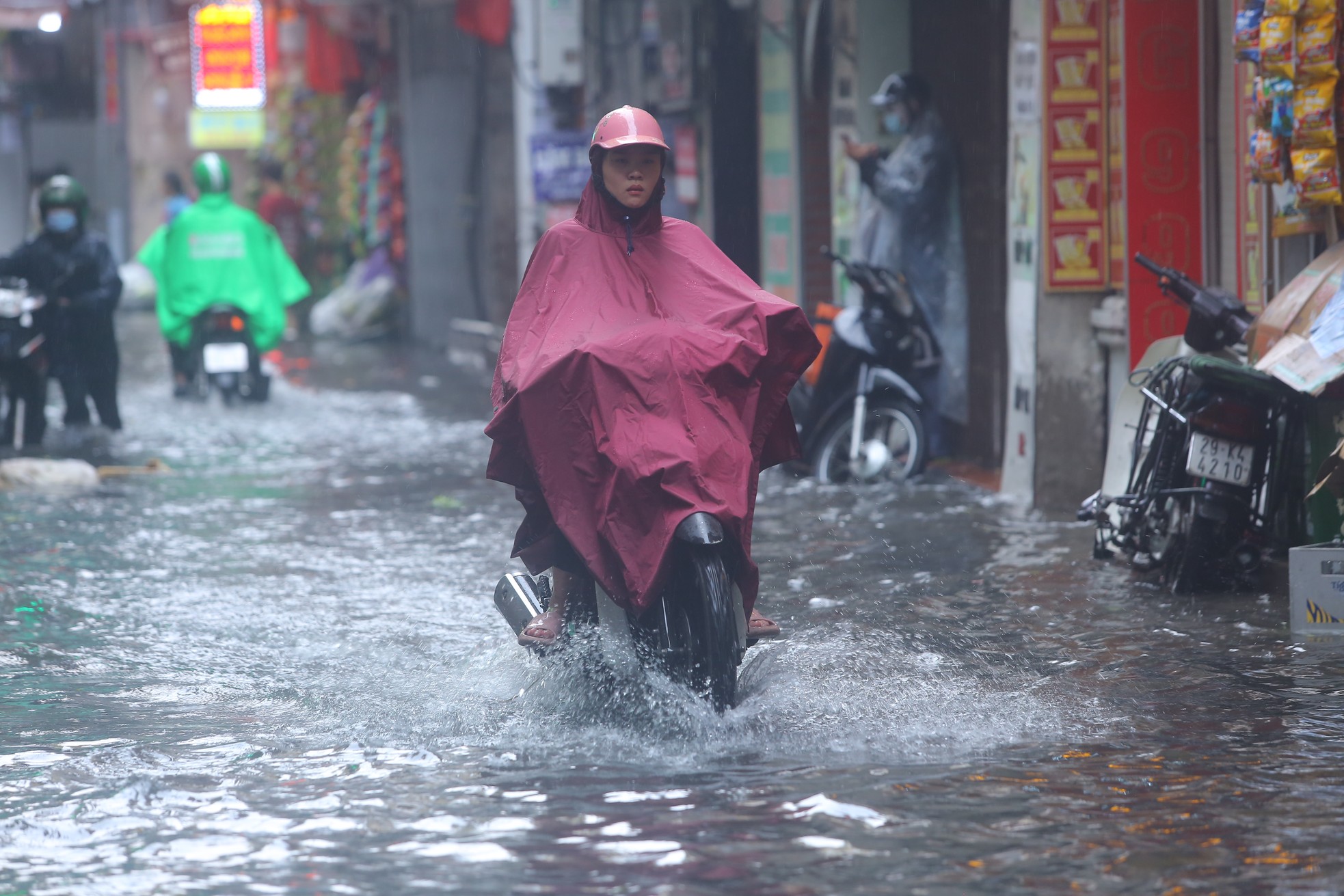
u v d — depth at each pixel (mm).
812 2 39188
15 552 26000
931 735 15078
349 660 18812
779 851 12148
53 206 40188
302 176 88062
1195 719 15516
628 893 11422
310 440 40438
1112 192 27922
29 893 11617
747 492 15031
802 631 19641
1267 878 11531
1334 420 20922
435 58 68188
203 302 47500
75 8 119250
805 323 15859
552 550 15875
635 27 51500
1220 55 25812
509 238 60312
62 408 48031
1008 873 11656
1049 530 26219
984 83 33344
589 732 15367
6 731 15953
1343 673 17141
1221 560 21109
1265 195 23672
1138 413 24188
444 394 51156
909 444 32062
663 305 15789
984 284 33781
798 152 41000
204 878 11859
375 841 12539
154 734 15742
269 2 86188
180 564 25016
